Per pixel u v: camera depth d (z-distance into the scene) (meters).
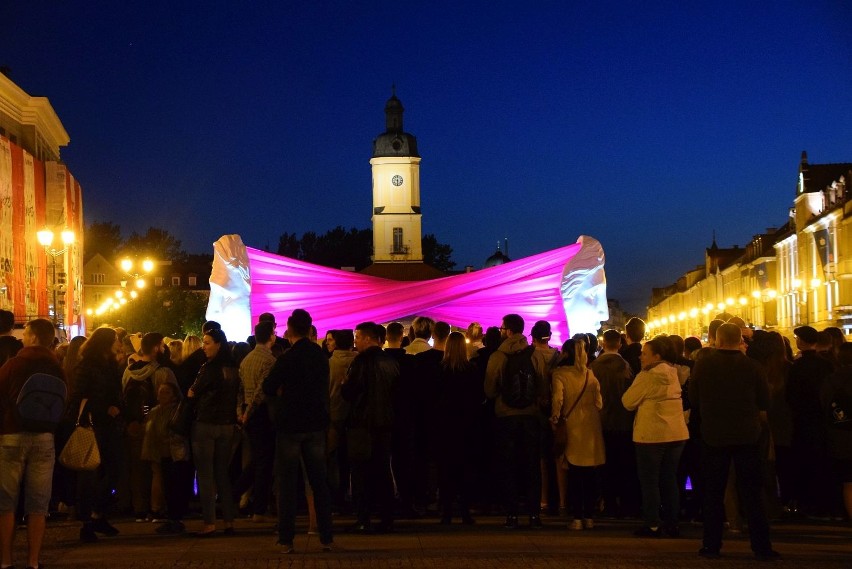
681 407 11.18
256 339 11.88
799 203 76.12
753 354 13.01
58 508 13.93
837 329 13.48
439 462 12.34
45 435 9.29
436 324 12.90
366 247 159.75
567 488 13.24
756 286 96.19
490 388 11.92
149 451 12.13
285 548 10.16
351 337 12.08
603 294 19.14
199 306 97.62
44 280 48.56
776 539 11.08
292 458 10.22
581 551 10.20
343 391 11.51
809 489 12.91
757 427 9.77
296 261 19.08
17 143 57.28
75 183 58.19
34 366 9.31
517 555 9.94
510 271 19.03
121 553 10.24
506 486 11.91
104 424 11.27
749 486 9.76
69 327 52.69
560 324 19.06
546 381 12.10
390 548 10.45
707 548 9.84
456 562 9.54
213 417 11.27
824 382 11.16
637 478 12.85
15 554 10.30
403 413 12.62
